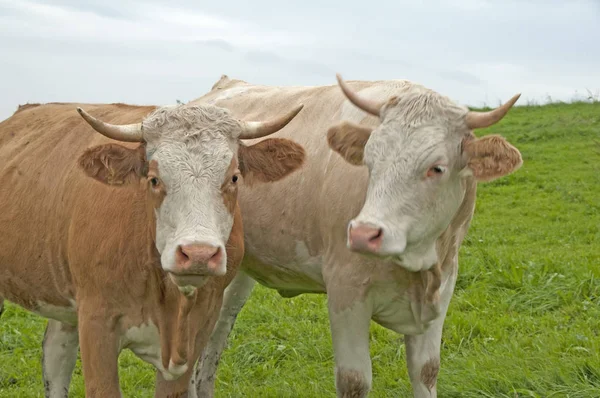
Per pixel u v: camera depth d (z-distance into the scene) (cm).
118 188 543
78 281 552
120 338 544
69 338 662
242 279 742
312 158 619
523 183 1800
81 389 757
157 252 516
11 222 616
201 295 543
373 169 507
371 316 586
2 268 626
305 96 677
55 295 601
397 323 588
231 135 507
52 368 662
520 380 657
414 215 502
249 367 811
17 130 676
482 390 652
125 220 529
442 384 679
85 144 607
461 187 527
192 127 496
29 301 625
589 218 1439
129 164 509
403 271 559
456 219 559
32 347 888
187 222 462
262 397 724
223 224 479
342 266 577
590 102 2894
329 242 589
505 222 1435
